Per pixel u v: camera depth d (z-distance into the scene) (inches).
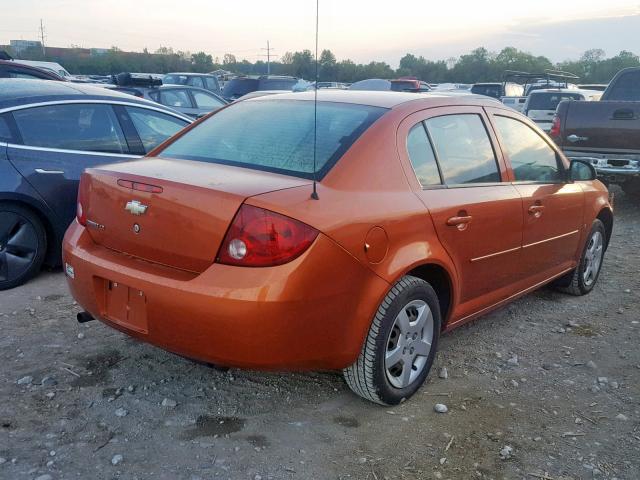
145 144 233.5
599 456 121.9
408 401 139.5
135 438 121.4
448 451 121.6
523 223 166.6
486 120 165.0
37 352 155.0
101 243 133.2
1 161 195.9
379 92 159.5
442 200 139.4
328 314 116.2
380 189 127.8
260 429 126.3
